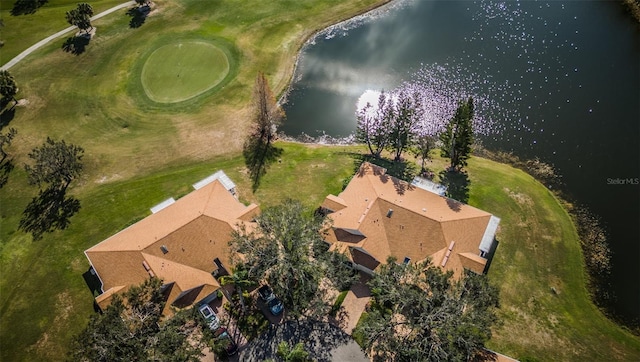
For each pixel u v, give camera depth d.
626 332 59.78
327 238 66.56
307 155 83.12
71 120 91.12
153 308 55.09
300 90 95.94
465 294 52.41
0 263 69.38
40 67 101.62
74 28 110.19
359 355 56.22
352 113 91.06
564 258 66.38
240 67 99.50
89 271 67.38
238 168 81.12
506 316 60.06
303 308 57.47
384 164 79.75
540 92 91.12
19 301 64.88
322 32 107.31
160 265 61.56
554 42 100.69
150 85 97.06
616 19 104.31
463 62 98.56
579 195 75.31
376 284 57.69
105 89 96.75
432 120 87.56
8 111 92.94
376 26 108.31
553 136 83.94
